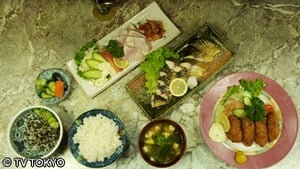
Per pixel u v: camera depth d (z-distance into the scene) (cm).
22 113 70
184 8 79
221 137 69
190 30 78
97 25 79
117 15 79
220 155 69
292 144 69
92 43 76
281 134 69
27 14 81
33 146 70
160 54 73
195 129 72
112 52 75
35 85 75
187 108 73
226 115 71
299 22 77
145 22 78
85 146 68
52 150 68
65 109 75
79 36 79
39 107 70
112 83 75
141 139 69
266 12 77
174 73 74
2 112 76
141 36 77
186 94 73
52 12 81
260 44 76
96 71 75
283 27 76
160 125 70
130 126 73
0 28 80
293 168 69
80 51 75
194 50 75
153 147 69
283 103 70
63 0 81
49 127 70
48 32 79
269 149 69
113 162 69
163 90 73
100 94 75
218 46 75
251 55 75
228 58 74
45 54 78
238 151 69
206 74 74
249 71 74
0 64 78
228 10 78
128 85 74
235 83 72
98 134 68
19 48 79
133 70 76
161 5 79
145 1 80
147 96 73
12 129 70
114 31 77
